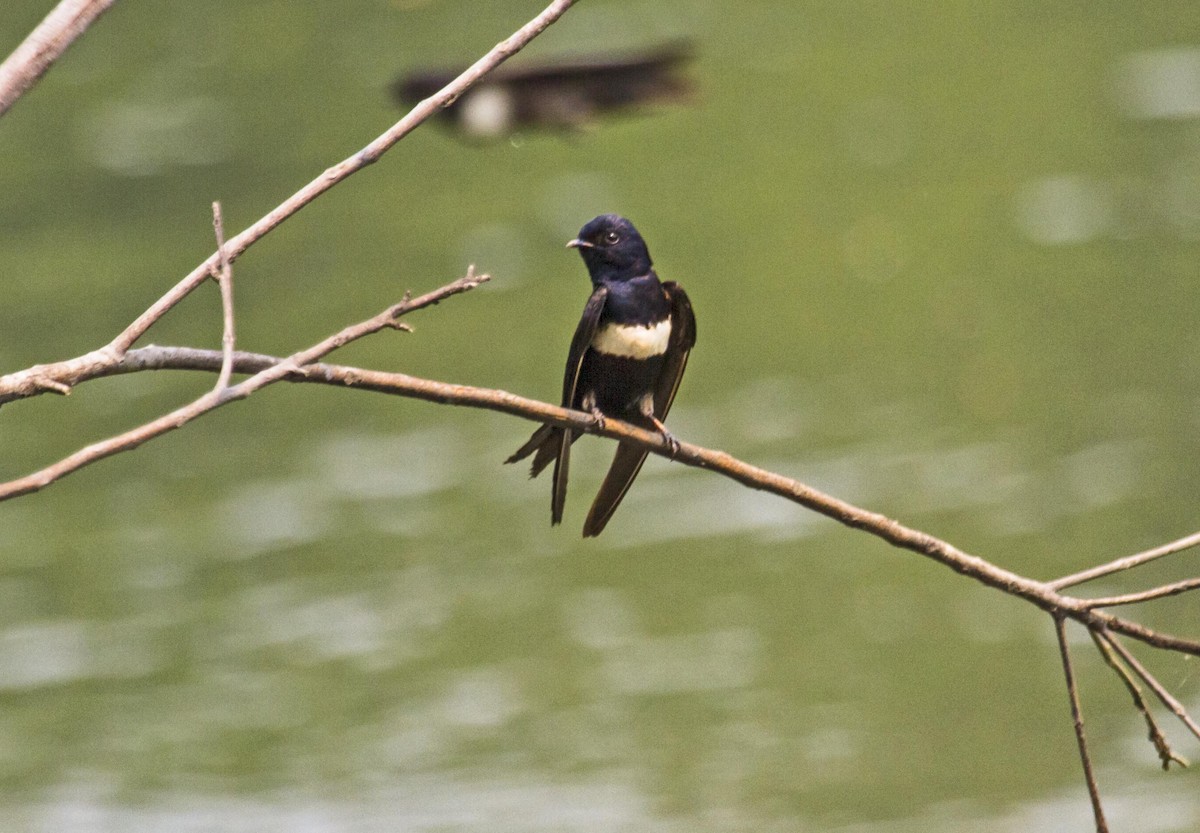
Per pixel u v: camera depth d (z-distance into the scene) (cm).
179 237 2684
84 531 1931
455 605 1731
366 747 1492
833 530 1847
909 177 2900
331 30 3391
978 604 1708
